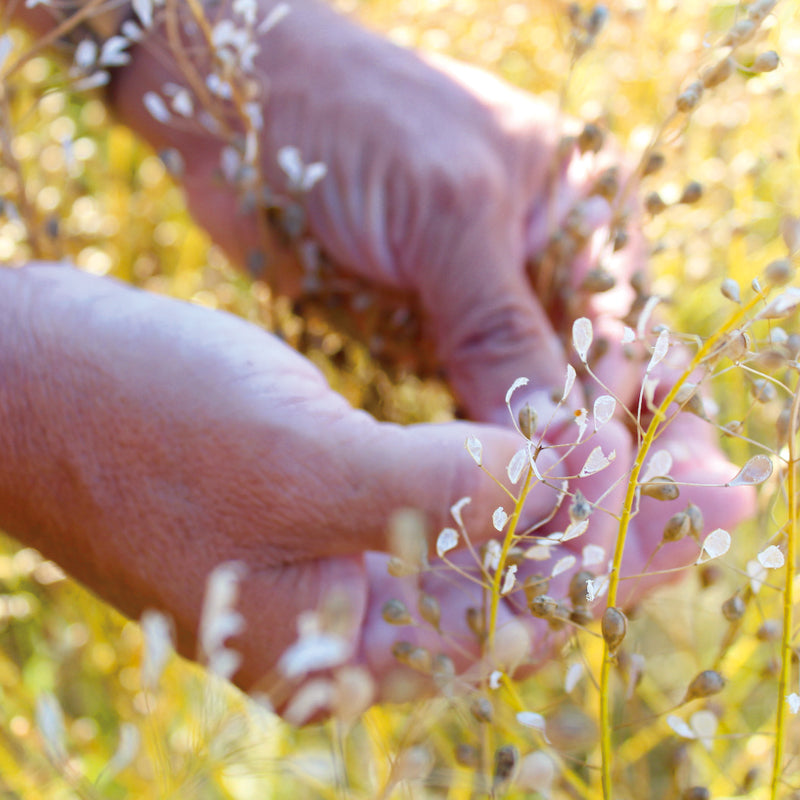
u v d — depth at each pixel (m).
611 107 0.58
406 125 0.56
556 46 0.63
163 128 0.62
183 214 0.74
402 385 0.61
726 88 0.59
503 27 0.67
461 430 0.44
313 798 0.55
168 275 0.76
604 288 0.47
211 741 0.40
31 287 0.45
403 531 0.42
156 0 0.49
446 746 0.52
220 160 0.61
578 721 0.45
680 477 0.49
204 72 0.58
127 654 0.59
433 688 0.45
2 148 0.51
